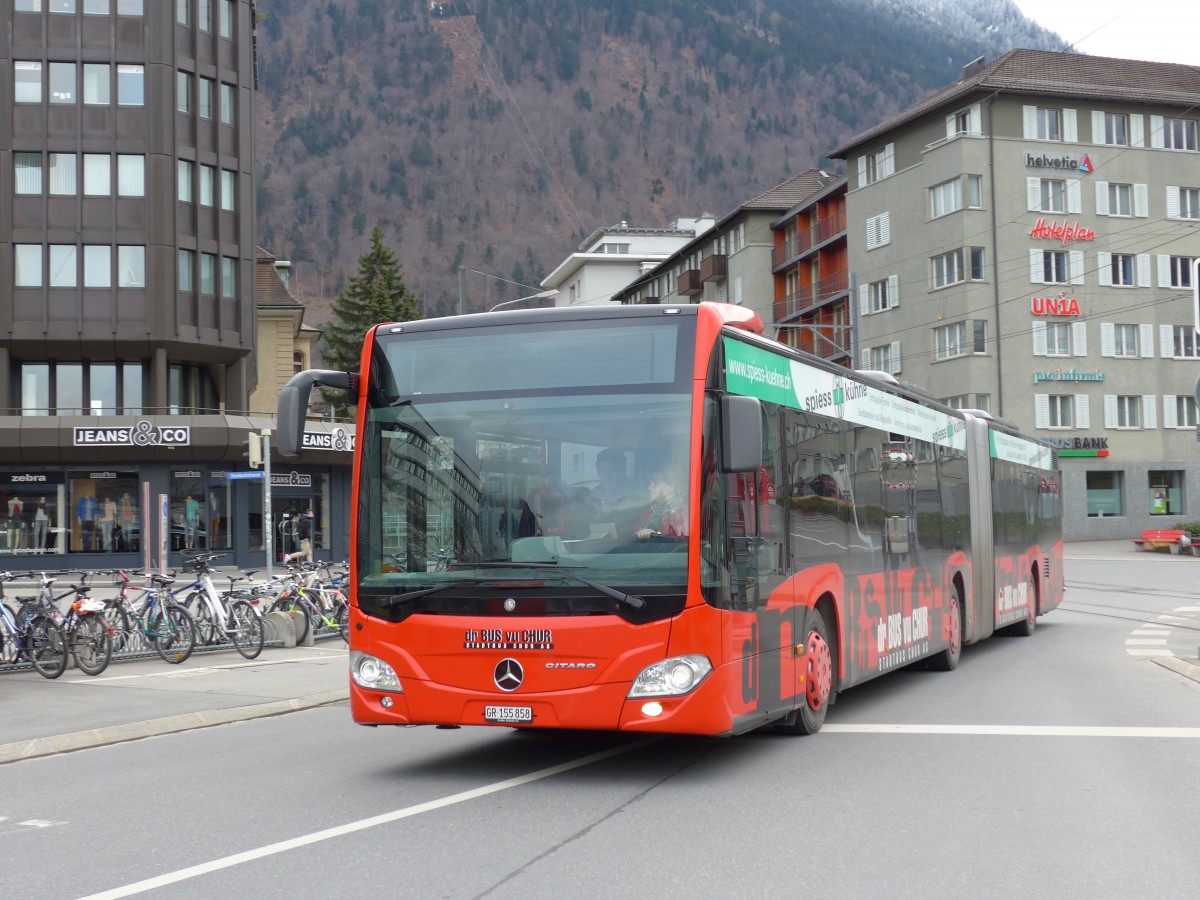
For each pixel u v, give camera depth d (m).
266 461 22.22
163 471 42.56
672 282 96.06
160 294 42.72
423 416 8.72
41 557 41.69
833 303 68.75
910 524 13.57
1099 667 15.48
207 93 44.91
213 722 11.94
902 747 9.72
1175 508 59.81
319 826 7.17
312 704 13.02
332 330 77.38
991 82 56.78
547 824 7.12
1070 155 58.41
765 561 9.15
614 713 8.02
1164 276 59.75
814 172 82.19
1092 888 5.73
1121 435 58.91
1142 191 59.44
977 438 17.28
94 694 13.49
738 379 8.90
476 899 5.57
